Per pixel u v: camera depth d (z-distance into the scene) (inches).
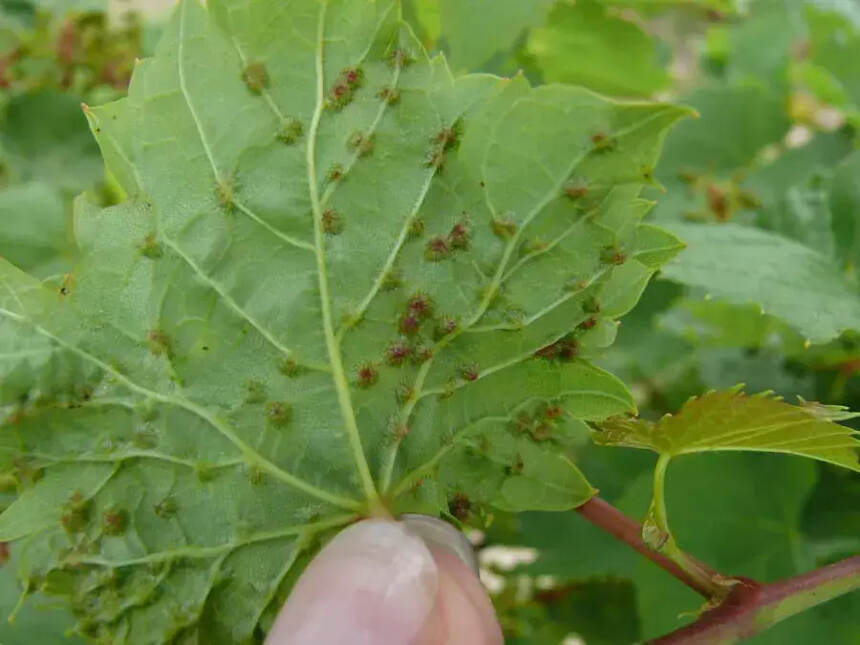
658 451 4.1
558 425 4.1
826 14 8.4
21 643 5.0
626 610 7.3
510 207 3.8
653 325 6.8
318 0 3.7
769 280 5.1
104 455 3.9
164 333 3.8
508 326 3.9
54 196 6.7
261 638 4.0
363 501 4.0
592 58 7.2
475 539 7.4
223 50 3.7
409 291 3.9
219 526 4.0
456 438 4.1
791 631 5.2
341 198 3.8
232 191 3.8
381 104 3.8
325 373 3.9
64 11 7.3
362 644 3.5
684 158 7.6
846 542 5.5
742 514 5.5
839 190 6.0
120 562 3.9
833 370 6.1
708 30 9.2
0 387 3.7
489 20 5.4
